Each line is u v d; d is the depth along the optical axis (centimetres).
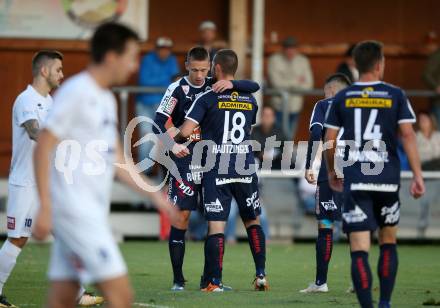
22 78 5438
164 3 5591
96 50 1709
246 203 2905
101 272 1666
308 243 5053
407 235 5025
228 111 2862
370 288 2153
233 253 4306
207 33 5084
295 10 5709
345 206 2202
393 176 2200
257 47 5116
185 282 3098
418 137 5084
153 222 5038
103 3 5469
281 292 2894
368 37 5747
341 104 2234
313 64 5709
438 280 3353
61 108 1675
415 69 5716
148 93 5084
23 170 2570
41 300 2695
